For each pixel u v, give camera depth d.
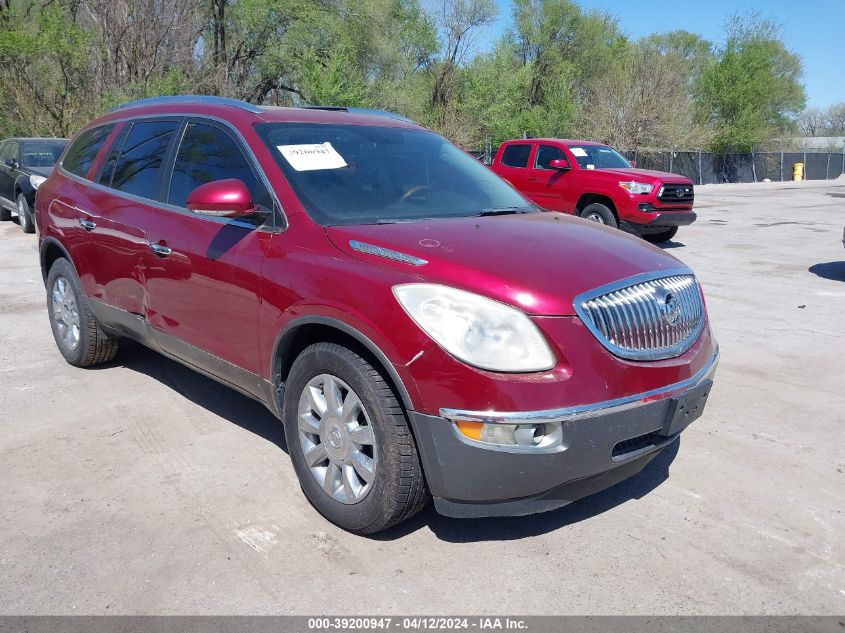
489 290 2.85
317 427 3.30
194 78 27.44
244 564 3.04
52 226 5.33
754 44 41.75
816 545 3.22
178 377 5.32
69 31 23.12
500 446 2.76
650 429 3.01
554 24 41.38
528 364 2.76
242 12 27.83
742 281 9.37
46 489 3.66
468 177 4.38
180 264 4.00
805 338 6.60
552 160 13.30
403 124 4.68
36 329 6.60
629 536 3.29
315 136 4.03
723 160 42.12
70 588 2.88
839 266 10.58
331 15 30.38
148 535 3.25
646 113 37.56
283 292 3.33
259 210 3.63
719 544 3.22
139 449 4.13
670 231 13.00
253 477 3.80
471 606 2.79
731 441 4.32
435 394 2.80
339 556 3.11
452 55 35.81
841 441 4.34
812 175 47.06
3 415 4.59
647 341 3.06
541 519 3.43
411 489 3.00
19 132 23.09
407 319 2.86
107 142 5.07
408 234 3.29
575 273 3.01
